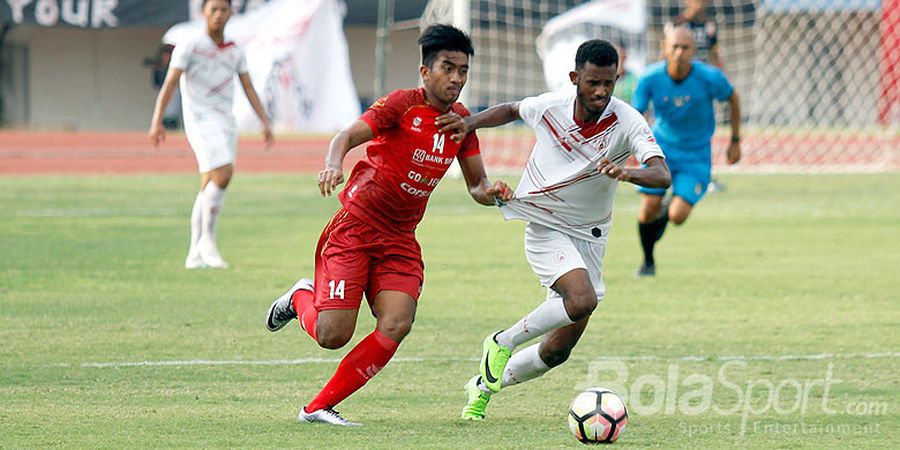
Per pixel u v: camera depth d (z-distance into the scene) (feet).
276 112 244.83
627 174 52.65
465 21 185.68
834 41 277.85
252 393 58.59
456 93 52.42
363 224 53.52
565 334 54.95
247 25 249.14
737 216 148.05
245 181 193.16
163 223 135.54
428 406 56.59
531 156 57.41
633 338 74.23
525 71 276.00
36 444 47.75
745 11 277.03
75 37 317.63
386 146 53.06
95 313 80.74
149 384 60.29
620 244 123.54
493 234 130.41
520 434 50.62
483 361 53.36
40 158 228.84
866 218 145.18
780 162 224.94
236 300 86.58
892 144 249.75
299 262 107.14
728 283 97.71
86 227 130.93
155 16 284.61
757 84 278.46
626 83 220.64
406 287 53.26
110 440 48.55
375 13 286.66
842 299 89.71
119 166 217.77
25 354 67.36
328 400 52.26
